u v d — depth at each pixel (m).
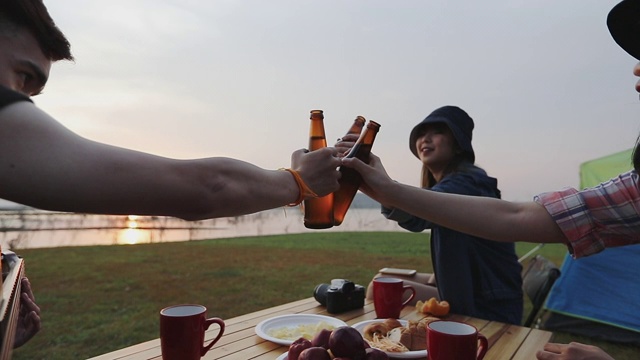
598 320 3.43
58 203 0.56
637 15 0.96
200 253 8.05
